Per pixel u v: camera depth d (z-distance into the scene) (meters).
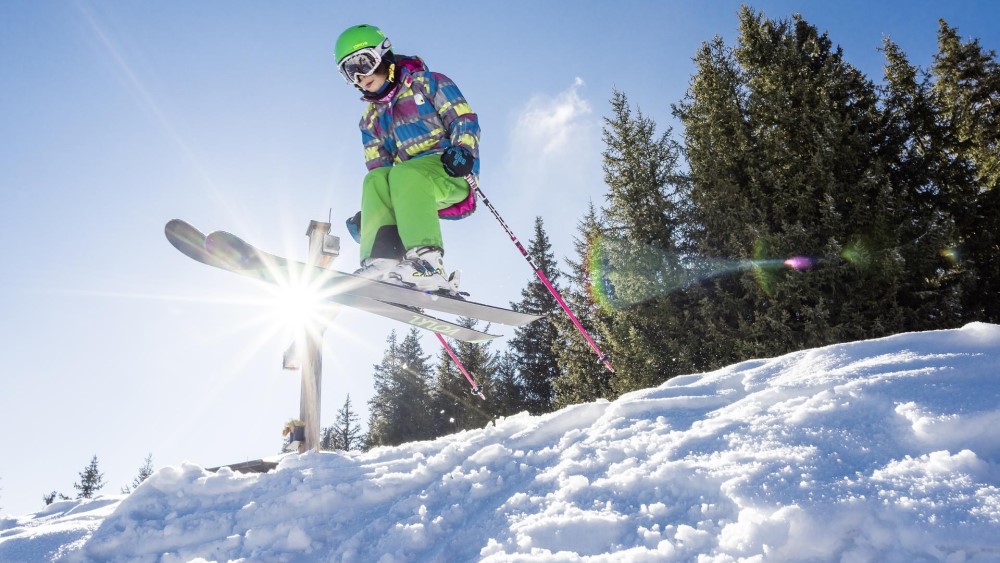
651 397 3.23
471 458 2.85
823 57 16.36
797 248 13.11
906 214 12.84
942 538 1.61
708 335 13.82
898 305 12.05
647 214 16.55
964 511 1.66
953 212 13.68
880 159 13.16
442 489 2.62
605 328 15.97
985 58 19.53
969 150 14.72
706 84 16.61
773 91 15.04
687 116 17.23
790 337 12.43
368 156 4.34
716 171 15.27
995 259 13.03
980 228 13.73
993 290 13.03
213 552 2.47
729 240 14.71
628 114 17.91
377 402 30.83
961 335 3.12
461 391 28.41
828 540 1.71
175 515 2.79
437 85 4.04
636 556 1.76
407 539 2.25
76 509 3.63
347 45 3.92
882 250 12.28
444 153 3.84
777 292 12.98
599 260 17.91
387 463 3.09
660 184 17.14
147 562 2.49
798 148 14.42
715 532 1.82
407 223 3.92
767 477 1.96
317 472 2.99
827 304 12.53
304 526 2.54
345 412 36.06
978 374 2.51
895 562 1.62
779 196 14.02
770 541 1.72
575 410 3.21
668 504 2.03
